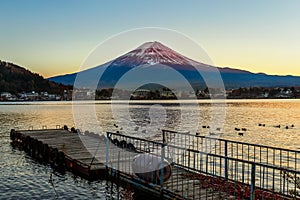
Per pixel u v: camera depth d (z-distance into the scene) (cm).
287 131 5041
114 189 1667
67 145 2739
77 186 1856
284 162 2572
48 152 2550
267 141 4050
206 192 1167
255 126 5800
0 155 2964
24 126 6069
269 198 1182
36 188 1878
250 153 2992
